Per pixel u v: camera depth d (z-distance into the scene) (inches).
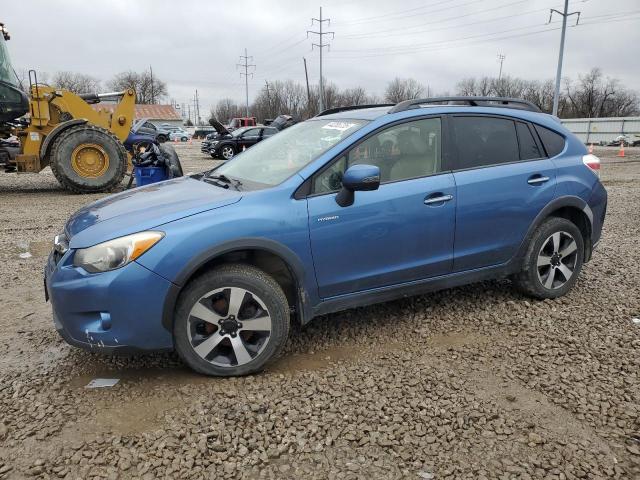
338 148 141.8
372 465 98.8
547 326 159.9
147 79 3914.9
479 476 95.7
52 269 130.9
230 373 129.6
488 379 129.7
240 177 153.3
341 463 99.3
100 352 122.4
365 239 140.8
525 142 171.5
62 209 384.2
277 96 3412.9
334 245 137.1
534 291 175.2
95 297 118.3
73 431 108.7
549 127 178.4
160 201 138.1
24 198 445.4
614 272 213.5
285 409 115.8
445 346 148.4
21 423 111.4
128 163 507.2
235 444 104.2
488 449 103.1
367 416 113.7
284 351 146.3
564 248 178.4
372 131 146.7
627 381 127.8
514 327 159.9
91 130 465.4
